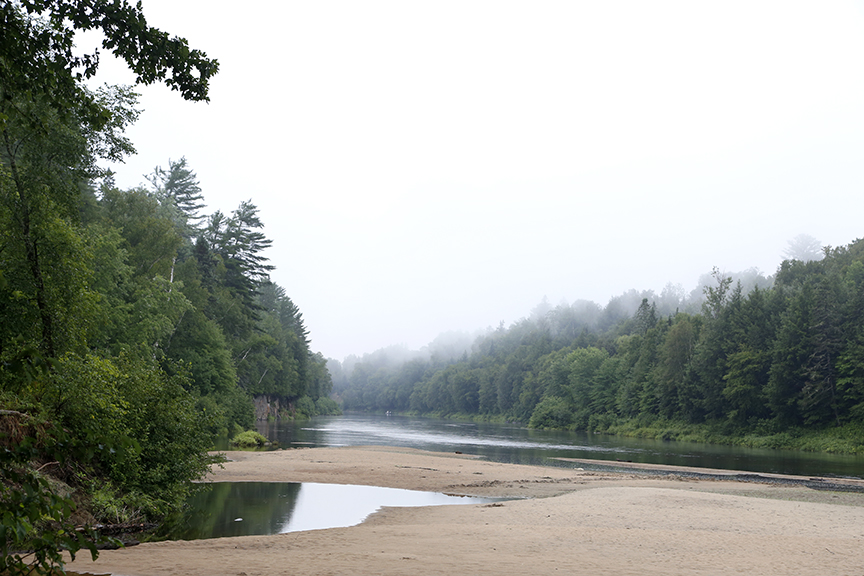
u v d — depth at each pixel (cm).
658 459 4538
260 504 2077
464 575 1008
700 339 8081
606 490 2577
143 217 4550
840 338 6269
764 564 1227
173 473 1917
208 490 2378
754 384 6919
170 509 1905
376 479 2806
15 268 1556
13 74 717
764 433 6619
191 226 7731
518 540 1460
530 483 2831
